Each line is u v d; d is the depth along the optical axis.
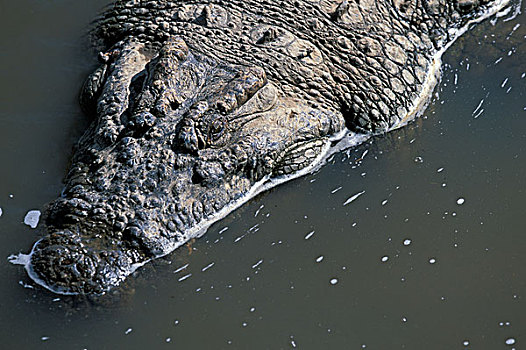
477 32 16.70
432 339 11.00
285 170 13.67
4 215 12.64
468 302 11.50
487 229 12.65
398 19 16.00
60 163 13.74
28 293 11.30
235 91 13.19
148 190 12.30
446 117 14.89
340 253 12.34
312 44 14.94
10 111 14.77
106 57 15.03
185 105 13.26
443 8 16.50
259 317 11.33
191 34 14.78
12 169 13.57
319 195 13.43
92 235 11.87
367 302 11.55
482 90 15.37
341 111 14.66
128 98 13.54
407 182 13.61
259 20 15.18
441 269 12.03
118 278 11.52
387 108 14.71
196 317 11.29
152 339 10.98
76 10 16.94
